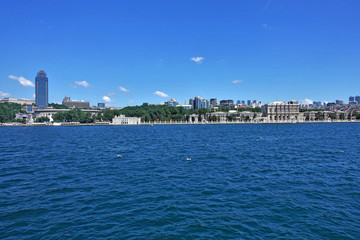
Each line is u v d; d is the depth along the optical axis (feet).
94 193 95.61
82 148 238.89
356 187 102.06
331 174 124.67
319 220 72.23
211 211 78.59
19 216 75.36
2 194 95.09
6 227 68.49
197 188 101.35
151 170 134.62
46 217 74.64
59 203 85.56
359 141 288.92
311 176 120.67
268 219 73.05
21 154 201.57
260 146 245.86
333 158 171.73
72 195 93.40
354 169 136.05
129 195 93.25
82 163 156.66
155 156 183.73
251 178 116.98
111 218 73.82
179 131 547.49
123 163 155.84
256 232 65.72
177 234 64.75
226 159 169.07
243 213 77.05
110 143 288.71
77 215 75.92
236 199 88.89
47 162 161.68
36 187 103.86
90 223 70.74
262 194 93.91
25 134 492.95
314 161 160.66
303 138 337.31
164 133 480.23
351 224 69.87
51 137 399.65
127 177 119.34
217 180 113.29
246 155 186.50
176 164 151.84
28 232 65.77
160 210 79.36
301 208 80.59
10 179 117.50
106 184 107.45
